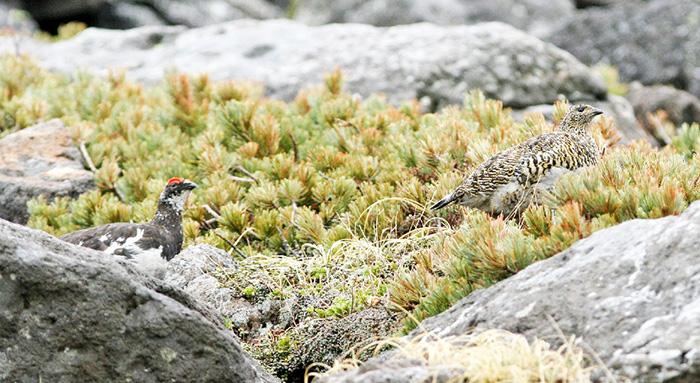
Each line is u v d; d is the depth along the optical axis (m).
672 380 5.67
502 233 7.97
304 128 13.95
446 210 10.76
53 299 7.00
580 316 6.41
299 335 9.33
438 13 29.77
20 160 13.16
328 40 18.36
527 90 16.66
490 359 6.08
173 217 9.84
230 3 33.06
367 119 13.69
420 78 16.55
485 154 10.88
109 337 7.10
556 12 31.41
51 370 7.02
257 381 7.63
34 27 29.59
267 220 11.24
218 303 9.72
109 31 20.34
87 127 13.84
